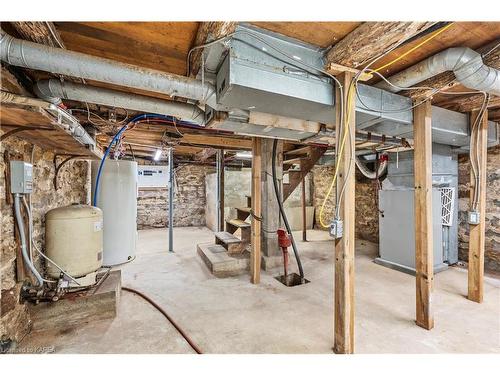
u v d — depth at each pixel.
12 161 1.58
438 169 3.29
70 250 2.00
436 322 2.01
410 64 1.72
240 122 1.98
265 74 1.40
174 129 2.97
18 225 1.62
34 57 1.12
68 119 1.51
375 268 3.38
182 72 1.83
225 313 2.16
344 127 1.57
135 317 2.08
